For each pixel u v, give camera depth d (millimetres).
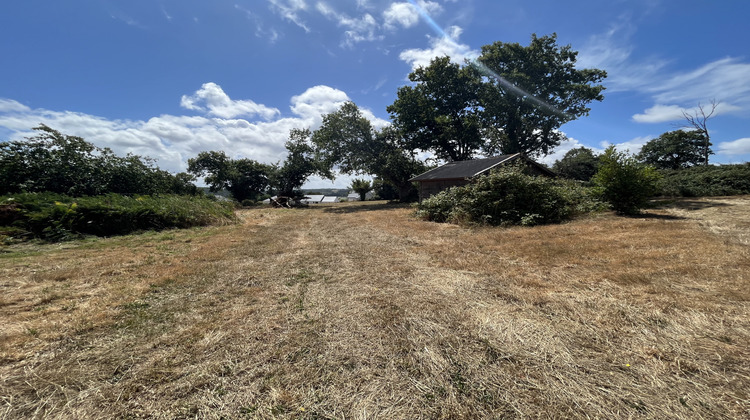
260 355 2256
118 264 5016
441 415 1666
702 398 1698
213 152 37094
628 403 1697
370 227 9969
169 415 1692
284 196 31547
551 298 3182
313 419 1653
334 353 2281
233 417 1677
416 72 27203
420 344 2385
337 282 4055
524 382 1910
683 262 4168
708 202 13398
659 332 2410
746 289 3125
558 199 9750
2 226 7285
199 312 3072
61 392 1855
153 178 15078
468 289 3596
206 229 9797
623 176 10180
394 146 27547
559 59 25094
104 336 2549
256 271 4637
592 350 2227
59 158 11359
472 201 9891
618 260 4445
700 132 28625
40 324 2734
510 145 26109
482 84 25797
